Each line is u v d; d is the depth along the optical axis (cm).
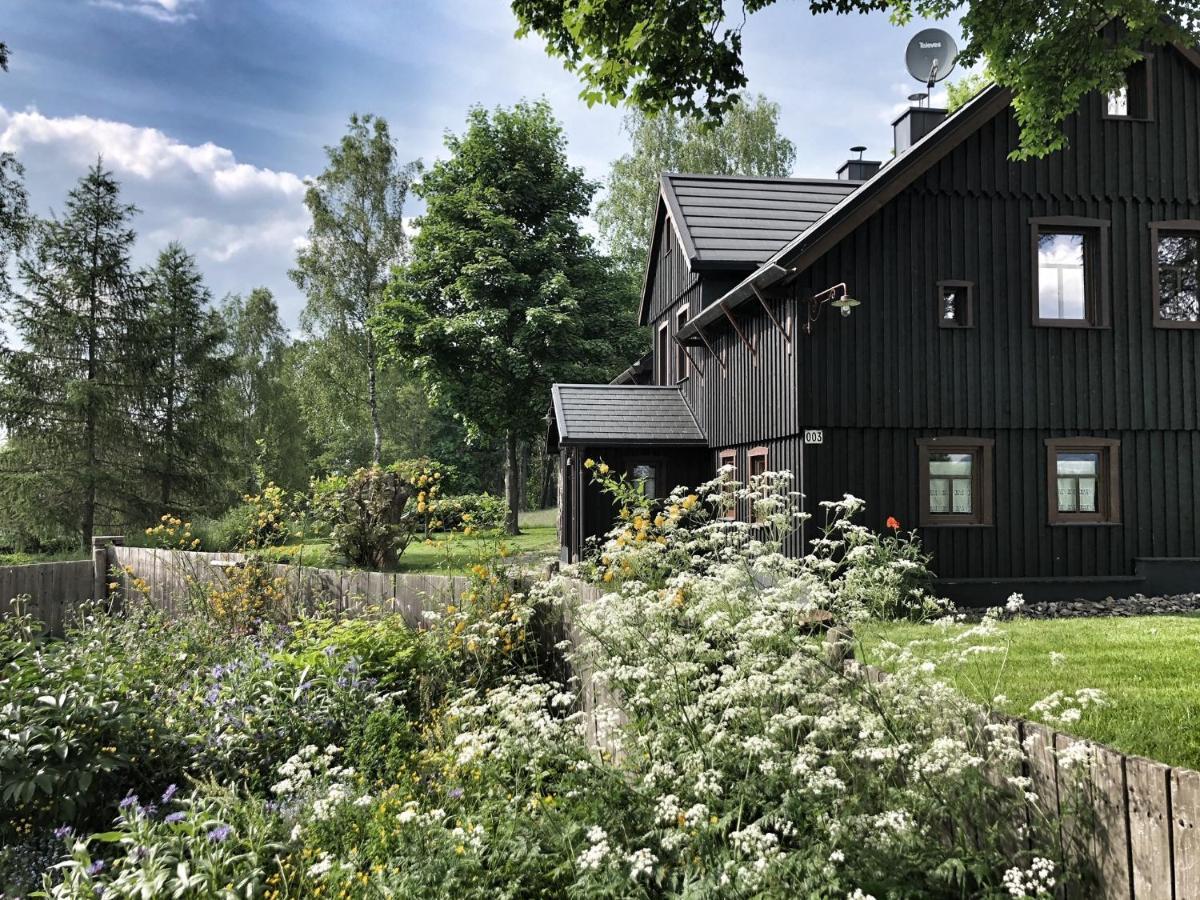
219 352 3256
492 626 692
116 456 2848
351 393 4088
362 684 652
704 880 344
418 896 372
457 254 3148
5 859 450
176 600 1132
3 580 1205
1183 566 1395
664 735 443
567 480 2125
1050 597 1361
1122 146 1414
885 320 1365
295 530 1298
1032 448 1384
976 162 1384
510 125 3291
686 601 529
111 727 539
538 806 425
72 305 2852
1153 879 300
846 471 1350
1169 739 530
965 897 327
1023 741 354
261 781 562
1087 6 925
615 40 832
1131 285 1410
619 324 3341
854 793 374
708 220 1908
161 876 387
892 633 673
